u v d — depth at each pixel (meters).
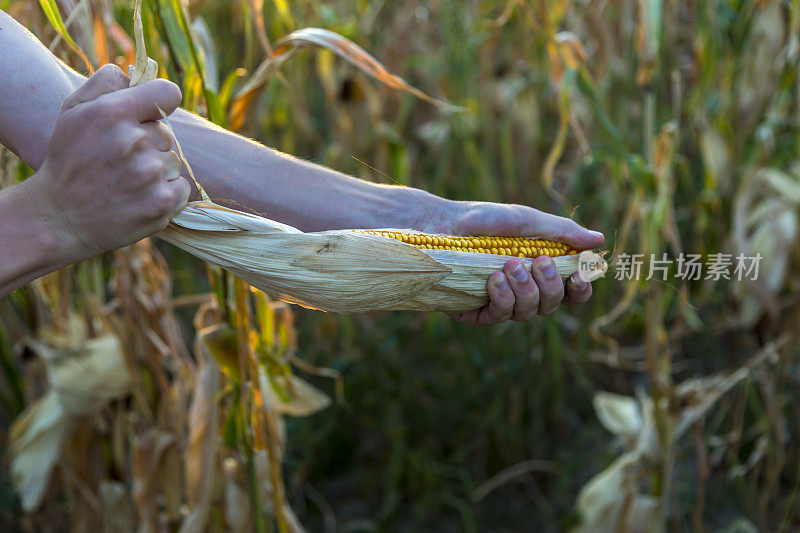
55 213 0.84
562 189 2.24
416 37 2.43
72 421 1.46
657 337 1.49
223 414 1.26
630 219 1.50
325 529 1.97
